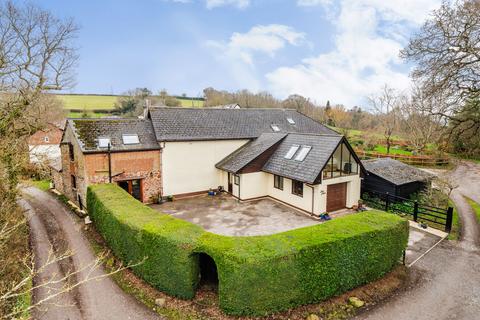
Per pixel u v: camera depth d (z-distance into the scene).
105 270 11.42
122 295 9.75
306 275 8.74
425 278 10.73
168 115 22.08
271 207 18.62
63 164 22.66
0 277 9.58
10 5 18.20
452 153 33.56
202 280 10.21
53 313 8.89
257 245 8.77
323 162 16.25
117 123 20.16
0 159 12.71
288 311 8.70
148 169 19.53
